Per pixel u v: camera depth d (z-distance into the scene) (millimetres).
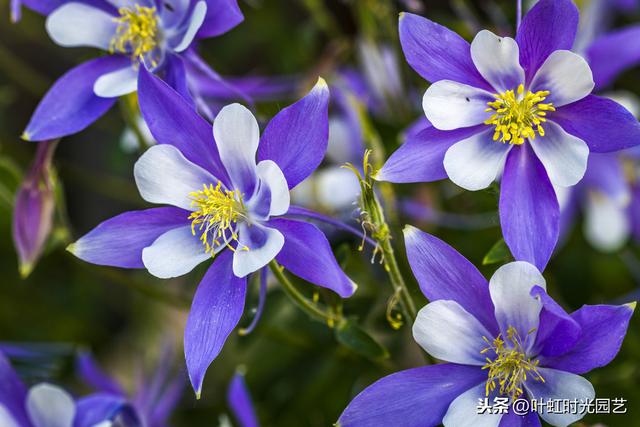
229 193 420
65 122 452
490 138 419
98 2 461
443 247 407
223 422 523
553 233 409
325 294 445
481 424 407
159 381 555
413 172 413
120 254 422
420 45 413
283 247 413
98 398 485
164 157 420
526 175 416
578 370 403
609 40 494
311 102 406
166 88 416
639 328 549
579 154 408
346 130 543
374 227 413
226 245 424
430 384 410
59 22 461
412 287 477
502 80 415
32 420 481
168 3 448
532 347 409
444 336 408
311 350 558
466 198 537
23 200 492
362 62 566
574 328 399
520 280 401
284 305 549
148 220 424
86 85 456
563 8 404
